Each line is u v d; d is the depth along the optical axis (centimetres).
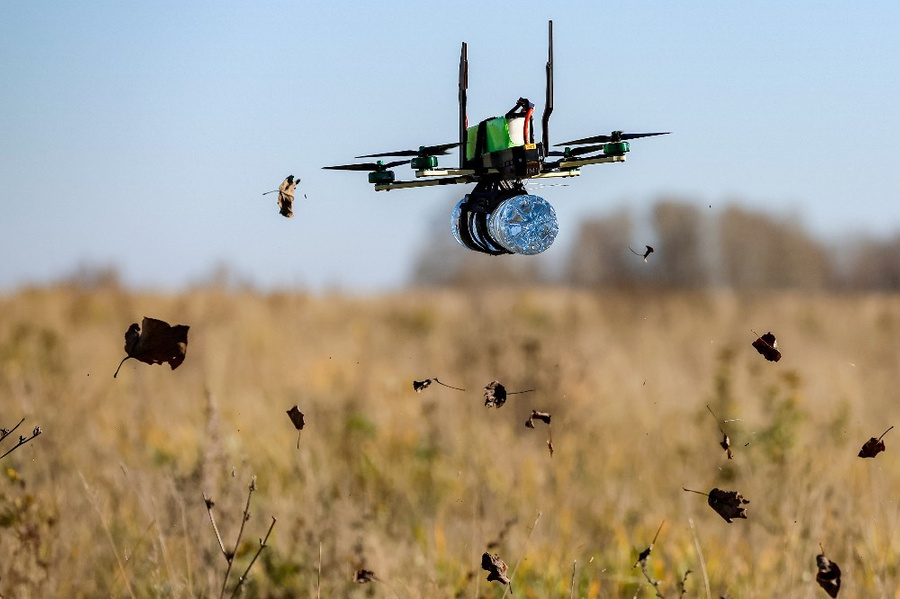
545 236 1291
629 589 2094
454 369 3969
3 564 1902
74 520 2202
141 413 3366
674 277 10175
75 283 7225
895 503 2455
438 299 8362
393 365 4850
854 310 8162
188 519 2097
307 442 2877
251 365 4734
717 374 3234
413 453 2972
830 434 3006
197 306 6769
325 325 6712
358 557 2047
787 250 13925
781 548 2141
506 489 2648
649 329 6569
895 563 2117
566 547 2269
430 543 2247
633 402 3806
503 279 8750
